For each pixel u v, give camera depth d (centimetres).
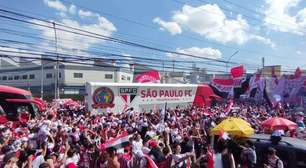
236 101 4938
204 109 3138
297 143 938
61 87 9169
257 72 5300
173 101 3562
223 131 1117
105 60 1995
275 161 882
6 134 1317
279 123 1398
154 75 3584
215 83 5097
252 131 1155
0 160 929
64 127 1559
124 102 3142
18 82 10612
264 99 4869
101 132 1491
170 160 1045
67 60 1948
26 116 2459
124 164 1011
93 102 2969
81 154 1127
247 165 954
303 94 4675
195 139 1334
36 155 1003
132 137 1123
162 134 1398
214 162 945
